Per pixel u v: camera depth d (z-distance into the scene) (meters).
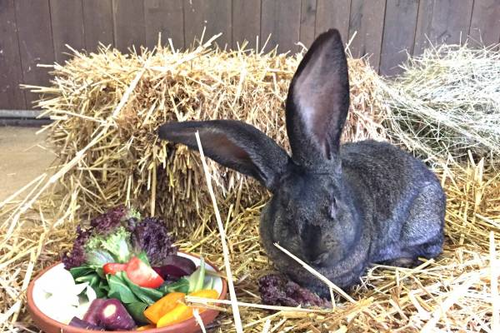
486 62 1.30
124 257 0.66
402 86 1.28
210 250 0.83
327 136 0.60
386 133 1.15
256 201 0.93
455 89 1.23
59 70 1.03
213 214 0.88
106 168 0.85
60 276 0.62
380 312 0.61
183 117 0.81
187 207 0.86
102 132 0.80
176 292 0.62
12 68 1.53
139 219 0.70
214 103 0.83
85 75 0.87
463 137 1.17
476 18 1.49
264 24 1.49
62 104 0.91
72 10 1.47
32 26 1.49
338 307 0.61
